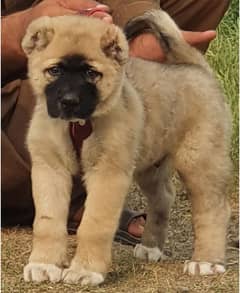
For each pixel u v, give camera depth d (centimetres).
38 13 206
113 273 192
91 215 183
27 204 225
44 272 183
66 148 186
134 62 197
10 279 186
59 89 179
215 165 200
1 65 219
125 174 185
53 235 184
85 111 179
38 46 183
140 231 220
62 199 187
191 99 199
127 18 220
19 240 213
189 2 237
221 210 201
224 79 306
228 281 189
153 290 182
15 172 218
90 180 186
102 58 180
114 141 184
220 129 202
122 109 185
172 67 201
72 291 179
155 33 206
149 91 195
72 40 180
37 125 186
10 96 218
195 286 186
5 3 230
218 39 327
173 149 201
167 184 211
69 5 202
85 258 182
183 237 231
